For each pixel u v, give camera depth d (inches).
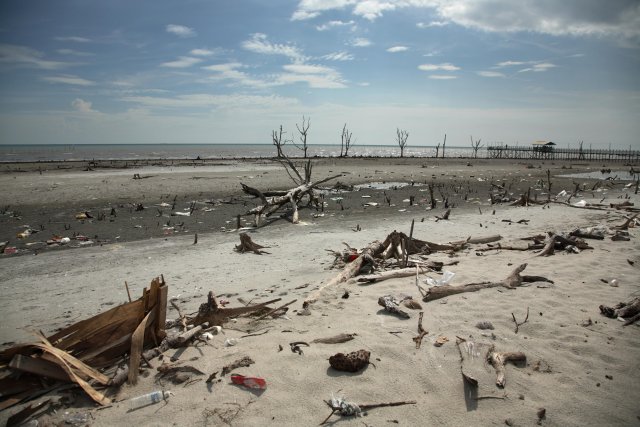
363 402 138.5
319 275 311.1
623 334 179.8
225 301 257.0
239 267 351.3
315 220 602.9
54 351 153.1
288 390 145.6
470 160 2564.0
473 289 236.2
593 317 197.9
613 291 232.8
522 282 248.7
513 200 735.7
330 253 387.2
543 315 200.2
